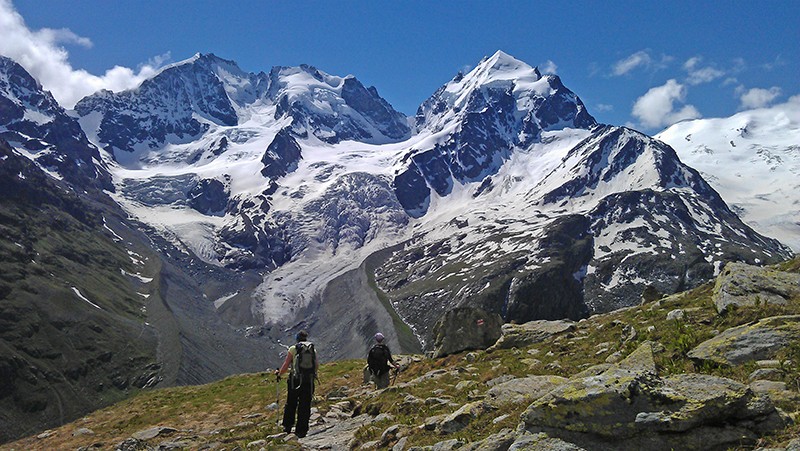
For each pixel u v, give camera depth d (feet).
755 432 36.60
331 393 106.52
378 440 60.80
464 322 119.75
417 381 87.76
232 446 74.23
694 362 52.54
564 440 38.63
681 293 99.76
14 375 510.58
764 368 46.65
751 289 68.03
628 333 76.84
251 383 165.58
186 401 147.23
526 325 112.37
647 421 37.29
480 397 65.98
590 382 40.96
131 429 119.55
